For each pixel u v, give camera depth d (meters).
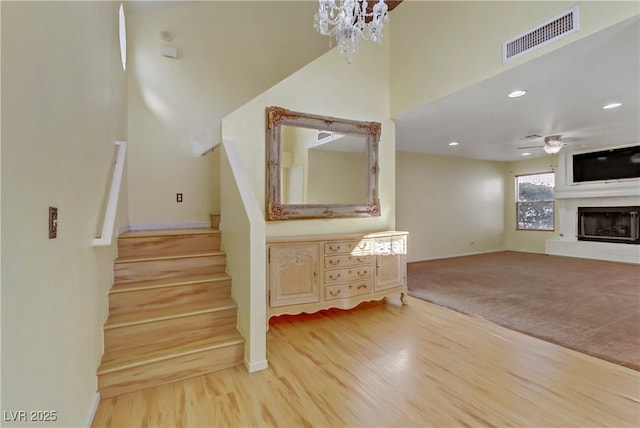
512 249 7.96
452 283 4.59
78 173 1.49
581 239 6.73
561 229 7.01
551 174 7.18
